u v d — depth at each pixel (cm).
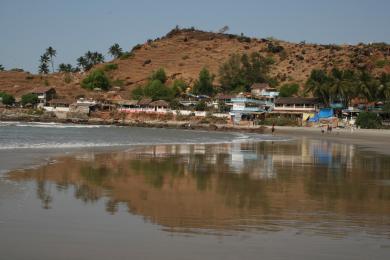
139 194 2092
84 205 1795
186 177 2727
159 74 18912
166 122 14150
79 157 3709
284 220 1608
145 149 4825
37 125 12338
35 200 1856
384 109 12038
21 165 3022
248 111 13438
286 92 14925
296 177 2794
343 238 1383
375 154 4778
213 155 4306
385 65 17025
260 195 2125
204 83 16550
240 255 1209
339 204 1930
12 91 19575
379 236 1414
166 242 1309
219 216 1655
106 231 1412
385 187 2434
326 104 12975
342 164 3644
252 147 5634
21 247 1234
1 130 8888
